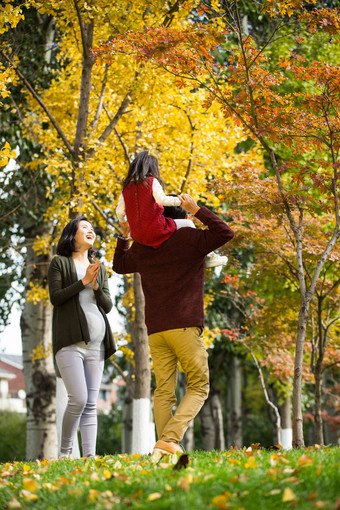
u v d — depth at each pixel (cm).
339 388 1784
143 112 1002
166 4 996
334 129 741
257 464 423
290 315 1207
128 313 1445
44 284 1420
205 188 1155
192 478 372
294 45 1470
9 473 483
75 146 990
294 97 755
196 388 479
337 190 791
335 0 1433
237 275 1185
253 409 3303
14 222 1614
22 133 1228
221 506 312
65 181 1196
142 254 495
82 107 992
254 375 2839
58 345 607
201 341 484
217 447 2291
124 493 364
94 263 675
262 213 806
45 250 1180
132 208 488
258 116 740
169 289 481
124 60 927
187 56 690
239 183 864
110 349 635
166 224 488
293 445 686
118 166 1160
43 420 1412
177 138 1109
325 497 329
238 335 1330
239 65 725
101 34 1018
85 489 381
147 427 1041
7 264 1673
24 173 1392
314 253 938
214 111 1095
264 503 322
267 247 994
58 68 1410
